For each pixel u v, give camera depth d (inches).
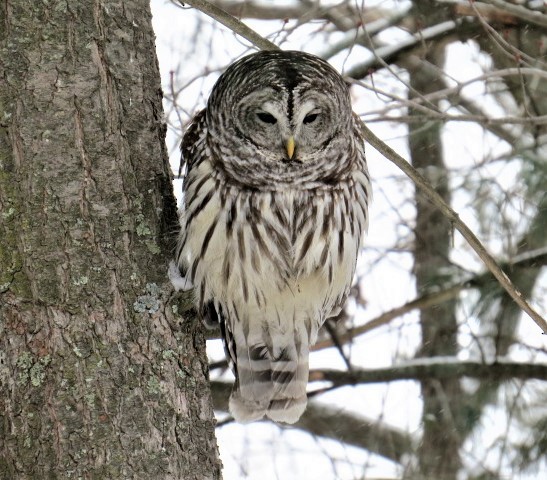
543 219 652.7
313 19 592.1
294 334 441.4
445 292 660.7
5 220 342.6
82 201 347.6
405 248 717.3
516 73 569.6
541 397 662.5
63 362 337.1
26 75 348.2
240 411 435.8
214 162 414.0
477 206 666.2
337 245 429.4
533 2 650.8
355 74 629.3
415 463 668.1
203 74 563.8
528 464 645.3
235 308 427.8
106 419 336.8
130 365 345.1
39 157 345.4
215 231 408.5
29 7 350.6
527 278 660.1
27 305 339.6
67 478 331.0
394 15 650.2
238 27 411.5
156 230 363.3
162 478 341.1
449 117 538.9
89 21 357.4
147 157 365.4
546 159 653.9
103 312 343.9
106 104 356.5
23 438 334.0
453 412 683.4
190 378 361.4
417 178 408.5
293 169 413.7
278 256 417.4
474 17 644.7
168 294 360.2
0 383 338.6
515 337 667.4
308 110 409.7
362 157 441.7
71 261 343.3
